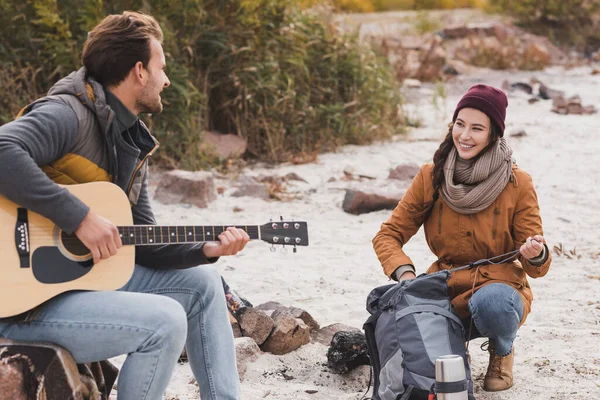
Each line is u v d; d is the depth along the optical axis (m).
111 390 4.61
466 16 26.19
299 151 11.55
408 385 4.09
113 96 3.89
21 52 10.66
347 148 12.12
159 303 3.69
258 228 4.14
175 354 3.69
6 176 3.48
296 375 5.04
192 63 11.45
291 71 12.04
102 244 3.67
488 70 20.77
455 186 4.54
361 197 8.81
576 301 6.20
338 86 12.72
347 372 4.99
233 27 11.55
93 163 3.85
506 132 12.95
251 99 11.39
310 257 7.38
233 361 4.09
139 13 4.01
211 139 11.16
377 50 15.31
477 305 4.39
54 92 3.81
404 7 28.75
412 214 4.80
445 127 13.84
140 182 4.07
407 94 16.78
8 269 3.61
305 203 9.19
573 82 19.20
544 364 5.08
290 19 12.16
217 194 9.41
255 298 6.35
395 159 11.39
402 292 4.41
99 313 3.63
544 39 23.42
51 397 3.60
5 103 10.27
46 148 3.62
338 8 14.04
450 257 4.73
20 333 3.67
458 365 3.80
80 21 10.66
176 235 3.97
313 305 6.21
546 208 8.88
